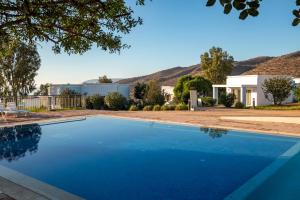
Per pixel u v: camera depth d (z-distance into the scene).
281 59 89.62
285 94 30.23
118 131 14.06
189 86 33.62
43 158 9.50
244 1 2.21
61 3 4.56
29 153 10.12
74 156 9.78
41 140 12.23
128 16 5.42
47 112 19.72
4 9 4.14
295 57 89.69
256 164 8.52
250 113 19.84
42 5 4.32
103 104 26.09
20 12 4.46
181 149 10.63
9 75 34.66
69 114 18.47
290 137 10.71
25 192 5.09
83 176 7.70
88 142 11.92
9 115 17.19
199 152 10.15
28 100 23.66
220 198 6.17
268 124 13.57
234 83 34.72
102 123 16.02
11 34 5.36
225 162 8.89
